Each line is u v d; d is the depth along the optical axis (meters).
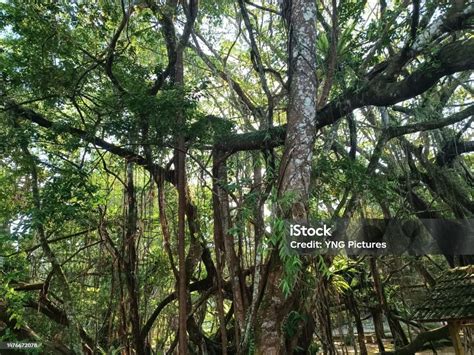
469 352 6.92
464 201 9.59
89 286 8.65
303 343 7.68
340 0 7.87
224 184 7.03
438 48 6.12
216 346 8.66
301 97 6.19
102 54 7.69
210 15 9.77
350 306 10.13
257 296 5.88
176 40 8.08
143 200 8.46
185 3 7.84
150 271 8.75
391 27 7.48
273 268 5.62
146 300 8.48
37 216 6.47
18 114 7.48
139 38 8.68
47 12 7.17
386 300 10.55
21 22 7.08
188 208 8.45
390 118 9.35
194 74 10.26
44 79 7.14
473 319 6.32
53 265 7.73
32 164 7.36
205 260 8.74
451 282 7.10
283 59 8.58
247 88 10.31
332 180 7.38
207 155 8.30
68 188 6.73
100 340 8.09
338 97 6.88
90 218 7.60
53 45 7.19
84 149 7.43
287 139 6.07
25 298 7.54
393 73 6.65
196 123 7.33
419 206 9.89
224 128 7.51
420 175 9.82
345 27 8.21
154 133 7.17
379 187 7.61
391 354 9.99
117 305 7.86
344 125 9.16
